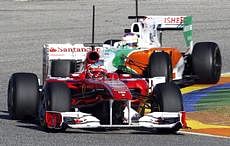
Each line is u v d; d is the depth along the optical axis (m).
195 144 35.59
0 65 69.50
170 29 54.81
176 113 37.44
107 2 120.50
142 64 48.78
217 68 57.00
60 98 37.47
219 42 81.81
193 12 105.69
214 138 37.41
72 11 110.69
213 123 42.38
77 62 46.25
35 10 113.12
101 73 40.75
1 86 58.44
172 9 109.00
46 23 99.12
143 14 104.44
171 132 38.72
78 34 89.00
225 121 43.06
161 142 35.94
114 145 35.00
